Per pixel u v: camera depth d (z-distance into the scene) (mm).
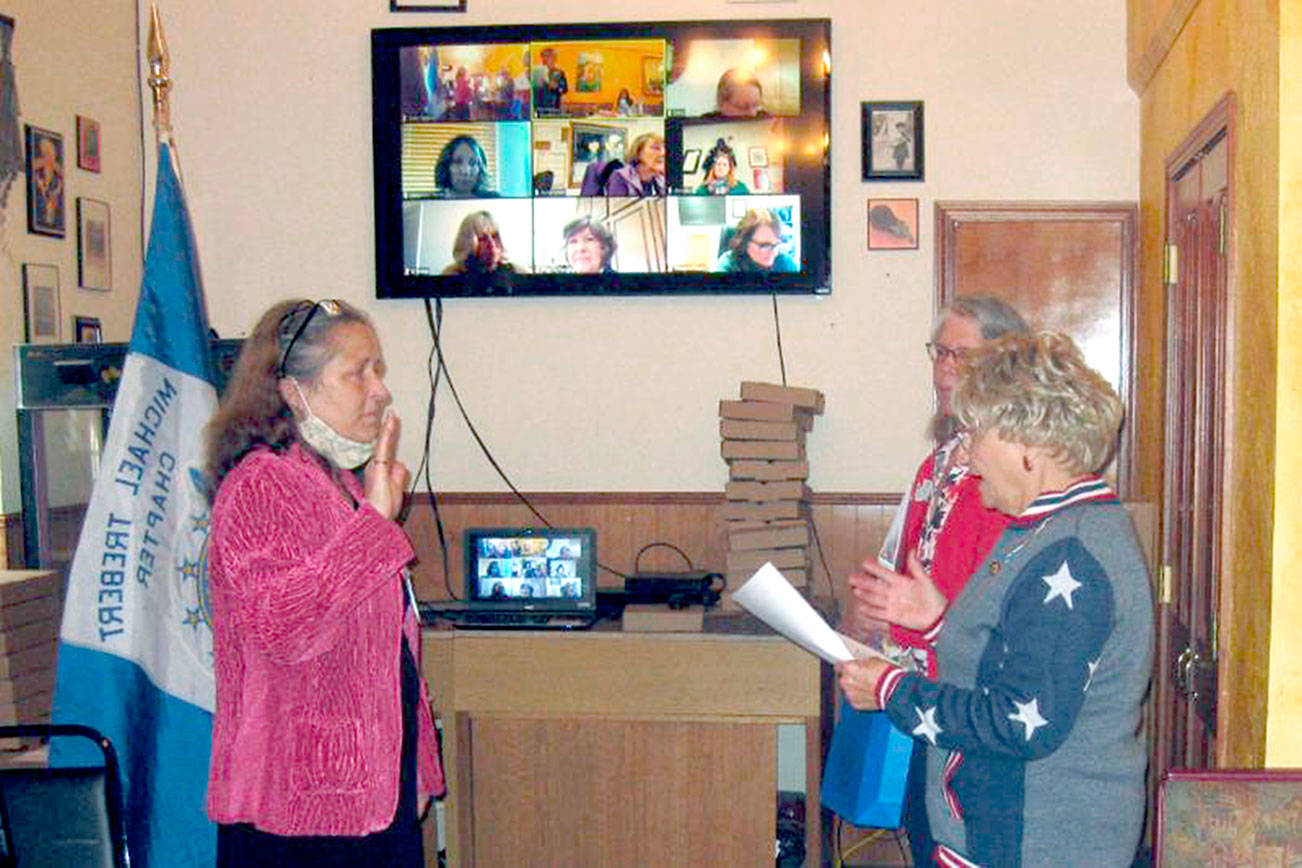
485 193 3740
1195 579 2725
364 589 1786
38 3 3264
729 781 3121
